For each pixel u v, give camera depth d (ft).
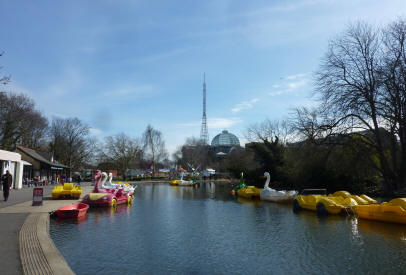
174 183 182.50
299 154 97.35
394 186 85.66
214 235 40.40
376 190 91.20
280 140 163.32
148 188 152.97
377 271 26.76
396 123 78.33
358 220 52.13
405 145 80.07
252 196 96.43
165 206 72.43
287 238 38.86
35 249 26.76
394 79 75.51
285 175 120.37
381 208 49.85
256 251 32.91
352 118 83.20
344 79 85.71
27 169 136.77
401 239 38.04
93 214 56.75
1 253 25.48
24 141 197.88
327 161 93.50
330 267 27.81
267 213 61.16
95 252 31.55
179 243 35.91
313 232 42.45
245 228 45.29
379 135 83.61
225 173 285.02
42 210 51.52
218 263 28.84
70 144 217.15
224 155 379.55
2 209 52.65
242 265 28.32
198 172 291.99
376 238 38.65
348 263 28.89
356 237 39.27
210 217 55.57
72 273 20.79
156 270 26.68
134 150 244.01
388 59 78.23
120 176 260.01
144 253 31.60
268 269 27.30
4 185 65.41
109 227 44.24
